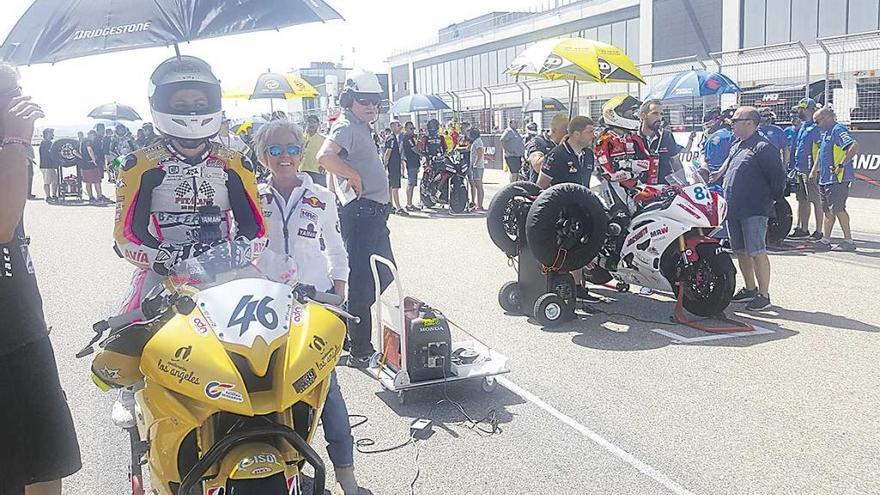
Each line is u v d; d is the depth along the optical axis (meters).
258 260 3.33
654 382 5.80
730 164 7.87
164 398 2.74
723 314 7.37
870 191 16.69
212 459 2.67
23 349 3.03
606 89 33.56
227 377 2.62
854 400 5.34
